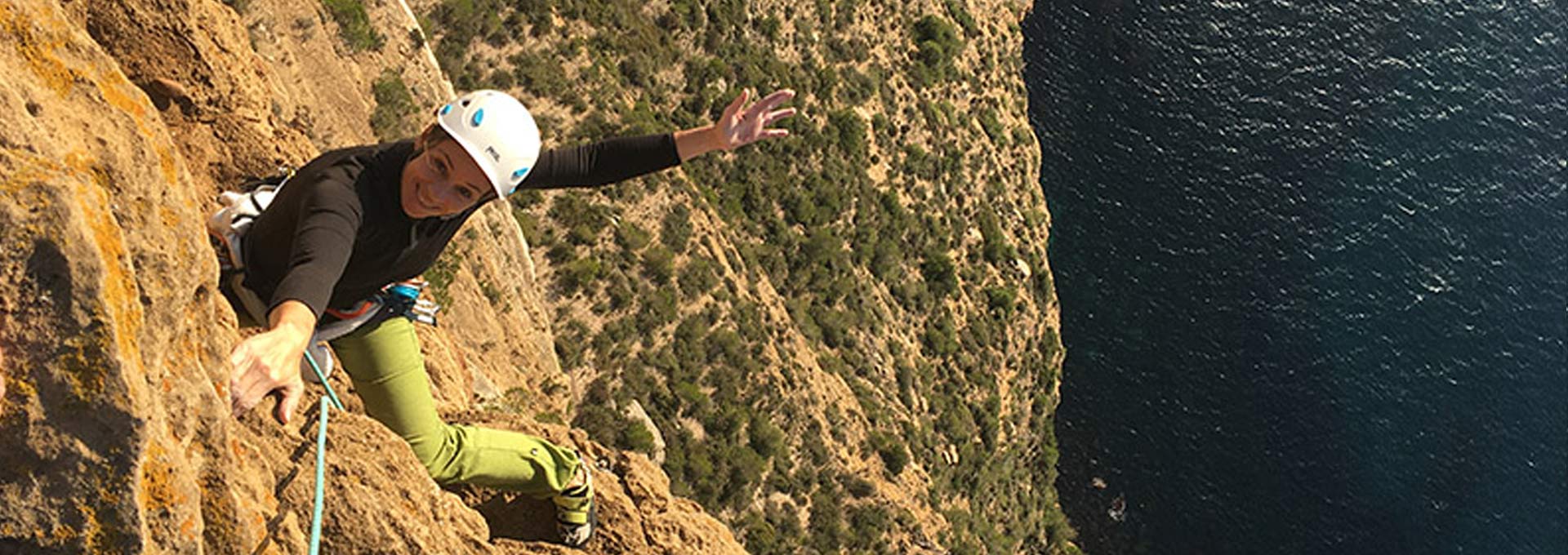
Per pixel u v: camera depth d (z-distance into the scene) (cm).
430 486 657
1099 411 9244
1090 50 10050
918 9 9162
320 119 2570
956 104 9156
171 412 432
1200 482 9119
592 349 5541
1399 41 10350
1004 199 9244
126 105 456
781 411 6194
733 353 6084
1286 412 9431
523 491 716
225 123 944
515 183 513
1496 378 9562
